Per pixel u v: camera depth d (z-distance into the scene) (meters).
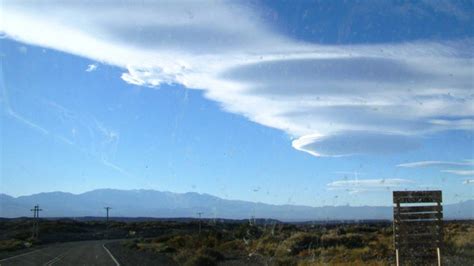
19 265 28.59
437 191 16.02
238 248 41.31
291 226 52.59
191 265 26.59
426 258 16.19
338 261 23.55
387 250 26.12
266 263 25.62
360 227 52.50
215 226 103.06
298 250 32.06
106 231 112.38
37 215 85.19
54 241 80.75
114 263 29.20
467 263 19.78
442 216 15.91
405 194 15.91
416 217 15.90
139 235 102.88
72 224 120.00
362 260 22.66
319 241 33.53
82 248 51.31
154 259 32.88
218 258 30.50
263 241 39.12
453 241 26.38
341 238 33.62
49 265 28.33
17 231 96.38
